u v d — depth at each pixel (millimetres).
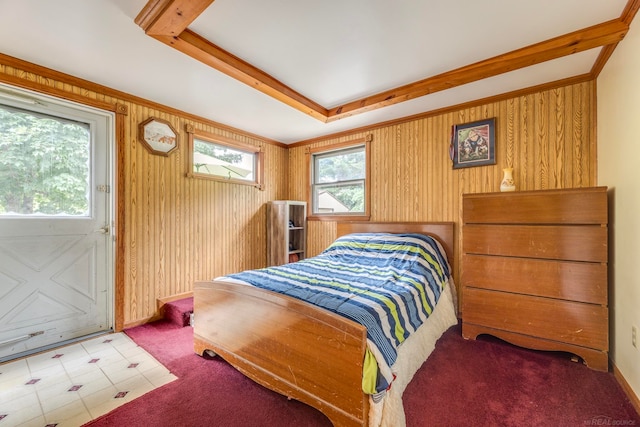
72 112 2426
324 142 4105
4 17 1667
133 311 2762
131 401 1661
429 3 1624
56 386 1800
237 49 2080
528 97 2643
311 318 1501
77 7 1599
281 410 1591
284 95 2668
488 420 1504
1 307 2123
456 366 2021
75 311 2459
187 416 1542
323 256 3062
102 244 2604
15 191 2195
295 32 1889
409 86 2633
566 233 2076
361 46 2045
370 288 1944
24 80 2146
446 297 2693
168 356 2178
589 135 2387
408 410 1580
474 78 2346
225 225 3641
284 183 4492
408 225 3262
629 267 1735
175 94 2727
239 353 1858
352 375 1349
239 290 1864
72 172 2453
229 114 3240
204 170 3463
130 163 2744
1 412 1567
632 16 1656
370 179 3627
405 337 1689
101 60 2150
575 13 1691
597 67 2211
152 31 1741
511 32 1877
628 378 1724
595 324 1970
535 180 2607
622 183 1835
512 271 2266
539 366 2014
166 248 3027
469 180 2953
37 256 2275
